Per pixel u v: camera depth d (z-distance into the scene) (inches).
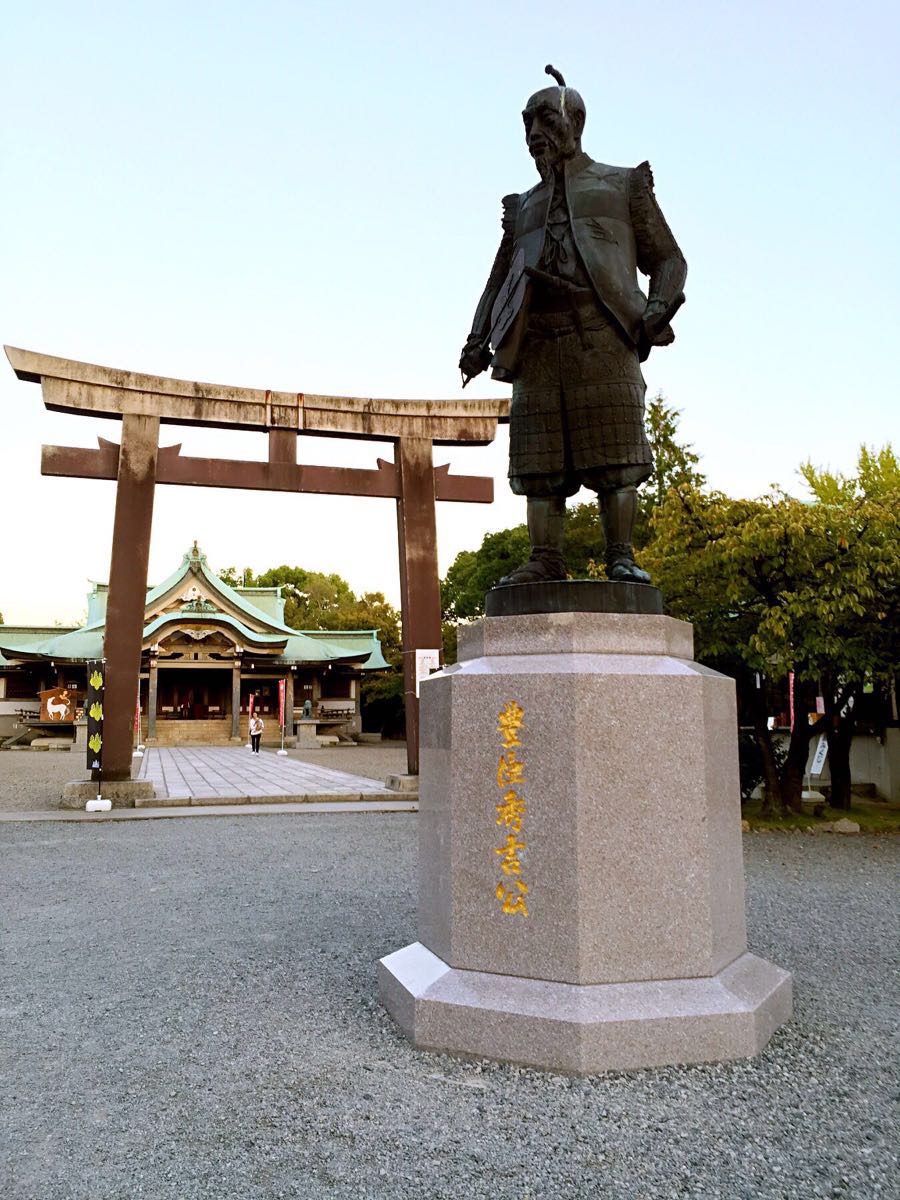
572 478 170.1
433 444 586.6
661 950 135.9
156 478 530.0
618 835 135.7
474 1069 131.6
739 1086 125.6
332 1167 105.0
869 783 591.5
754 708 471.5
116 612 522.0
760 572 407.5
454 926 143.1
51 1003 167.3
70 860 340.5
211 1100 123.4
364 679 1847.9
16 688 1642.5
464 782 144.0
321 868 321.4
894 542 384.8
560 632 144.9
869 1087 126.4
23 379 509.4
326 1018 156.7
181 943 212.4
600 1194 99.3
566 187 168.6
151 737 1547.7
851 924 236.5
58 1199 98.7
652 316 160.7
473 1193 99.4
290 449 562.6
